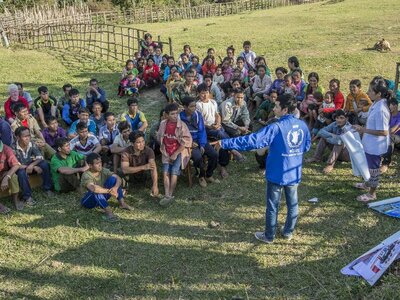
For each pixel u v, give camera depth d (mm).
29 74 15664
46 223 6312
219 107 8977
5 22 23047
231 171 7723
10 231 6145
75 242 5848
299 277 4992
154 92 13000
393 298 4465
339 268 5090
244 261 5324
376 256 4918
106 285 5020
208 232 5961
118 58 18031
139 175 7137
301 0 42312
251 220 6191
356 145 6477
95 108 8656
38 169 6992
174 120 6777
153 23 32562
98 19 31094
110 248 5691
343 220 6031
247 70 11570
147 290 4914
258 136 5074
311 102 9062
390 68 13367
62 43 21453
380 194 6629
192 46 20047
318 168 7625
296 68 9875
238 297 4238
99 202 6289
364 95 8406
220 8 37344
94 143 7531
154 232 6016
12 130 7672
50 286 5039
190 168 7234
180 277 5098
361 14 26453
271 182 5309
